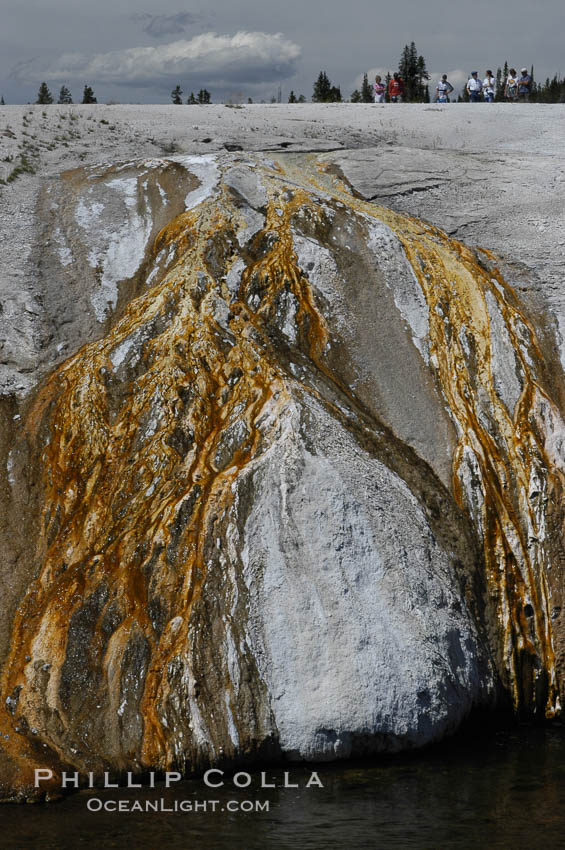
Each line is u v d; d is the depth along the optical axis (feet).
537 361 60.54
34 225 67.87
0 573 48.98
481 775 41.65
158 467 50.44
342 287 61.11
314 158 80.33
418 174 77.05
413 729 43.80
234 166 71.92
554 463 55.11
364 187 74.59
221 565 45.83
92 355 56.65
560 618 50.75
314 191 69.00
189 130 86.99
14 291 61.67
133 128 87.86
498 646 49.78
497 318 61.26
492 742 45.93
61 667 44.32
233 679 43.34
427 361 59.21
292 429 50.11
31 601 47.75
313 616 44.75
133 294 62.59
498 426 56.59
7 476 52.85
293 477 48.11
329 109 104.58
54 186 72.90
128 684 43.47
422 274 63.21
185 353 55.26
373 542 47.37
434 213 72.13
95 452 52.54
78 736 42.39
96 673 43.98
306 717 42.86
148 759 41.81
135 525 48.37
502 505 53.47
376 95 117.19
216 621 44.42
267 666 43.68
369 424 54.75
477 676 47.21
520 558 52.03
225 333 56.65
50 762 41.04
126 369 55.57
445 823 36.76
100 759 41.60
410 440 55.31
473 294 62.44
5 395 56.13
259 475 48.34
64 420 54.08
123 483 50.65
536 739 46.42
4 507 51.60
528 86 123.24
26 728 42.65
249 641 44.01
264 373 54.19
